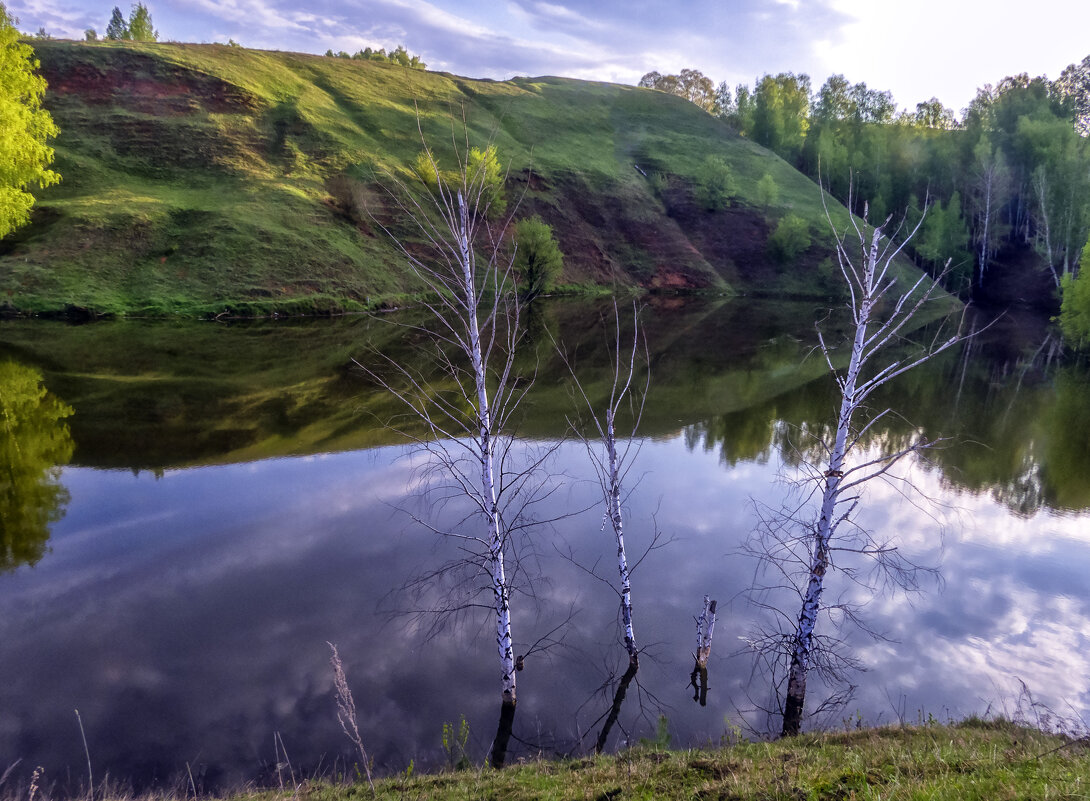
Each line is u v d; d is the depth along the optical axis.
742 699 13.20
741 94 137.50
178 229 64.25
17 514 20.91
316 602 16.11
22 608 15.64
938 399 39.72
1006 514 22.75
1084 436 32.03
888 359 52.28
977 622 16.23
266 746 11.41
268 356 45.47
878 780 7.25
